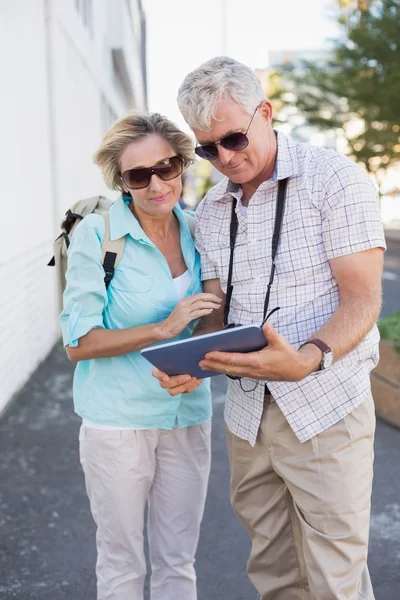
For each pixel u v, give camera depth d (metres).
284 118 30.89
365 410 2.34
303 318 2.29
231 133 2.22
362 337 2.15
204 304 2.35
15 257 6.23
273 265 2.30
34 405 6.05
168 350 2.13
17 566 3.46
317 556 2.30
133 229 2.48
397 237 27.30
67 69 9.36
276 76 30.72
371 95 23.91
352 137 29.97
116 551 2.62
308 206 2.25
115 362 2.52
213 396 6.35
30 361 6.97
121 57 17.06
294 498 2.38
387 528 3.80
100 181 15.14
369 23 23.02
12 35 6.28
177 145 2.48
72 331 2.41
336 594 2.27
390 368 5.46
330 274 2.29
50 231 8.19
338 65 25.86
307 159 2.28
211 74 2.20
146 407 2.53
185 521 2.74
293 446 2.35
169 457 2.68
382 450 4.93
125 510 2.57
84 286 2.44
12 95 6.21
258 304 2.36
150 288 2.49
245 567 3.46
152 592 2.80
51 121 8.34
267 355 2.03
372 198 2.22
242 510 2.63
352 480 2.29
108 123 16.61
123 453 2.53
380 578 3.33
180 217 2.63
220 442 5.17
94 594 3.23
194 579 2.82
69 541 3.71
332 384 2.28
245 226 2.38
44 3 8.08
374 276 2.21
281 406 2.32
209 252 2.49
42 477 4.54
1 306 5.78
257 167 2.29
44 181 7.84
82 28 11.14
